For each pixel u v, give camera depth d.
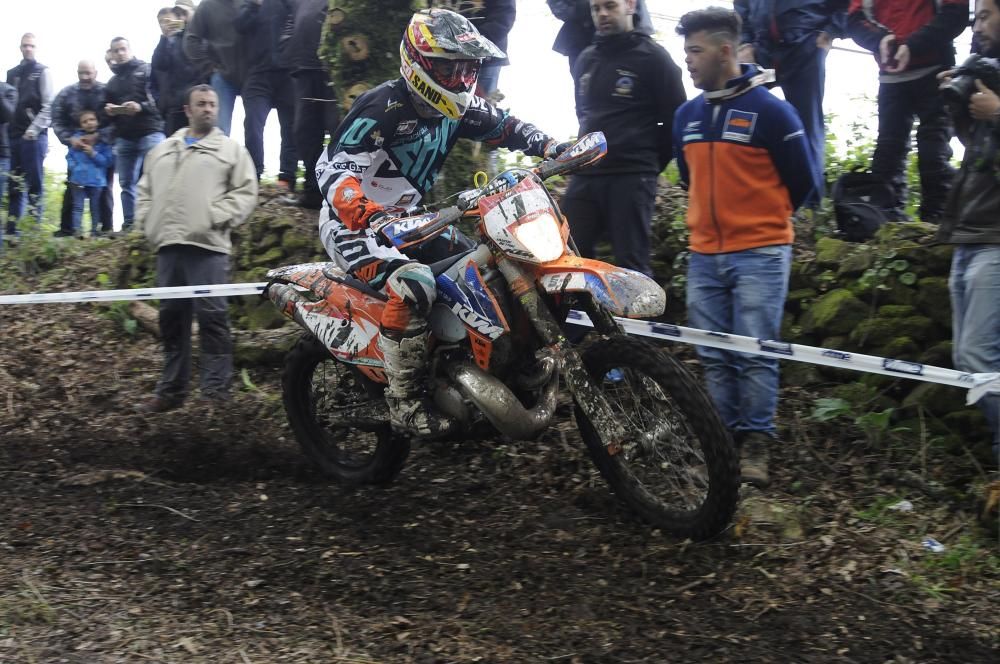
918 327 5.67
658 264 6.84
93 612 3.88
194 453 5.98
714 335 5.10
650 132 5.93
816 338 6.02
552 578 4.17
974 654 3.57
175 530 4.79
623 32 5.91
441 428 4.72
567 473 5.29
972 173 4.73
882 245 6.03
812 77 6.68
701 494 4.53
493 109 5.11
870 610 3.89
